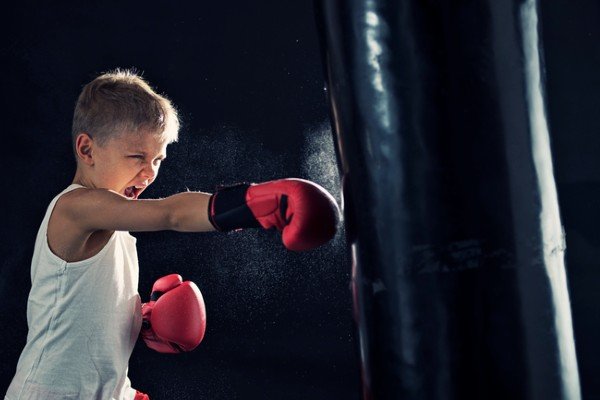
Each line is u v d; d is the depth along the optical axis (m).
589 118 5.00
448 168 0.85
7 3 5.25
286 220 1.04
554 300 0.89
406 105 0.86
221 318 4.92
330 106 0.96
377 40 0.87
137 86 1.46
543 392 0.87
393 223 0.87
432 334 0.86
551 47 5.09
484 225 0.85
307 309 4.96
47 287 1.42
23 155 5.03
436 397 0.86
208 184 5.37
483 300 0.85
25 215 4.90
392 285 0.88
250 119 5.47
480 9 0.86
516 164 0.87
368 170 0.89
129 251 1.54
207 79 5.49
